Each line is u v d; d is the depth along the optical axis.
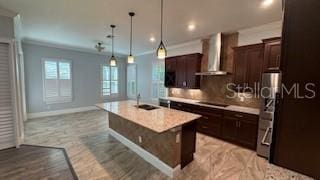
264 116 3.09
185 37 4.68
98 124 5.12
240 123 3.62
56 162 2.87
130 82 8.40
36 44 5.62
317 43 0.51
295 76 0.56
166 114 2.95
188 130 2.79
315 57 0.52
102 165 2.81
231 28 3.83
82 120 5.54
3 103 3.19
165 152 2.62
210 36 4.49
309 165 0.58
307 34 0.53
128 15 3.17
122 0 2.59
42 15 3.22
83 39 5.11
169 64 5.63
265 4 2.62
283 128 0.62
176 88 5.87
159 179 2.46
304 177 0.71
